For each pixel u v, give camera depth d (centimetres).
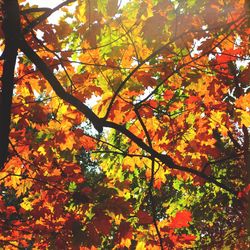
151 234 593
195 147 678
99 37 529
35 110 590
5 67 419
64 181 604
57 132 607
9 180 629
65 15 528
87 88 591
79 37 541
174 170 698
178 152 681
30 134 605
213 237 1150
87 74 586
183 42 519
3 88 419
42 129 611
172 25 506
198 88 628
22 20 522
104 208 530
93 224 533
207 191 1099
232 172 1077
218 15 507
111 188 542
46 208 582
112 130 763
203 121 673
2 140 423
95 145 627
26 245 618
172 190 1125
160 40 513
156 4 504
